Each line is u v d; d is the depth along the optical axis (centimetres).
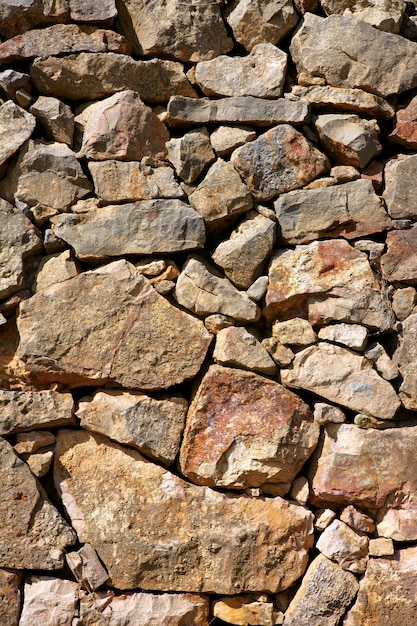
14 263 160
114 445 159
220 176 167
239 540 155
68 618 152
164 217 163
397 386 164
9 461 155
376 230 168
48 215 163
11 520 153
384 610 156
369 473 160
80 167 165
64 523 154
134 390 160
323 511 161
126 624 152
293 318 165
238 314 162
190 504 157
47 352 158
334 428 162
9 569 153
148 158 166
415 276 167
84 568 153
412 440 161
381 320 164
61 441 159
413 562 158
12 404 156
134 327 160
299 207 167
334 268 165
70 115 168
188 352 160
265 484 160
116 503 156
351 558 158
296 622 156
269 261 167
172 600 154
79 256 162
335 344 164
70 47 168
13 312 162
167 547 154
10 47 167
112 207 164
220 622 159
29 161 163
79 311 160
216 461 157
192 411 159
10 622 151
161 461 160
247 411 159
